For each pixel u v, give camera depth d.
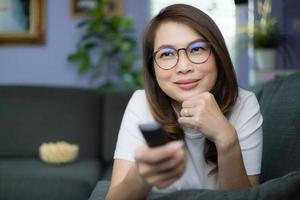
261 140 0.82
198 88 0.71
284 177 0.60
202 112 0.67
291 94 1.01
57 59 3.04
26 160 1.98
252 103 0.83
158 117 0.79
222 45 0.73
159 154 0.44
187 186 0.80
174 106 0.80
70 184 1.57
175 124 0.77
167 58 0.71
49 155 1.82
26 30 3.02
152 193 0.69
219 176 0.72
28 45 3.02
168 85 0.72
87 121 2.19
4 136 2.11
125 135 0.81
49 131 2.14
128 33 3.04
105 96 2.24
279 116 1.02
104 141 2.16
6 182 1.57
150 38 0.75
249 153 0.79
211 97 0.68
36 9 3.00
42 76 3.05
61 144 1.92
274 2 2.75
